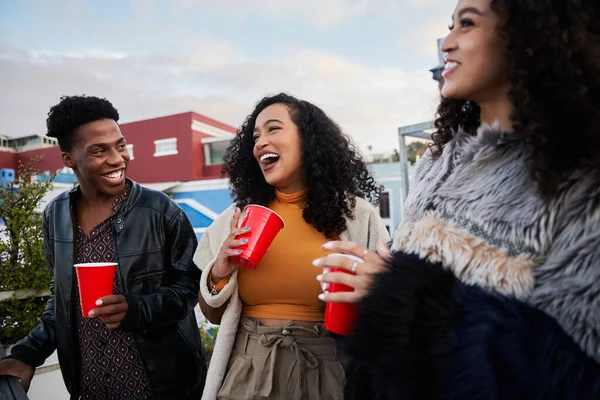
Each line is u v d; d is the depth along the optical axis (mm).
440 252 905
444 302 803
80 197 1820
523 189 837
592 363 691
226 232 1699
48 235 1822
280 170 1619
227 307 1542
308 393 1397
